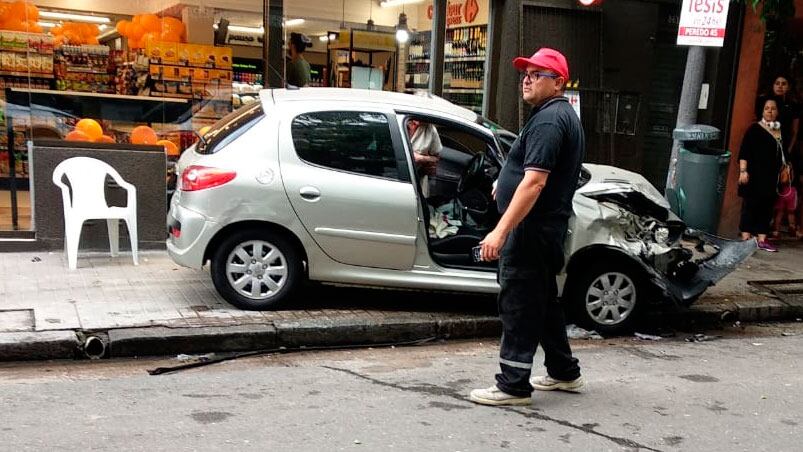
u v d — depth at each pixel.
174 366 5.16
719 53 10.55
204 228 5.90
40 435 3.89
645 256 6.32
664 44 10.94
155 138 8.84
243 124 6.12
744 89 10.69
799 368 5.83
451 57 9.99
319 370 5.25
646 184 6.72
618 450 4.06
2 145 8.13
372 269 6.15
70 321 5.55
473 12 9.97
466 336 6.27
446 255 6.27
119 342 5.29
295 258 6.09
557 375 4.88
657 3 10.69
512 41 9.95
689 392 5.09
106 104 8.66
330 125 6.07
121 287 6.50
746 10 10.52
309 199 5.95
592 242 6.17
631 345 6.33
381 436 4.08
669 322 7.03
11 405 4.31
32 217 7.61
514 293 4.45
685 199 8.10
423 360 5.61
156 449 3.77
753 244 6.86
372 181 6.03
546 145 4.14
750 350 6.35
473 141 7.32
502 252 4.46
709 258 6.98
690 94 7.95
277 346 5.70
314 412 4.40
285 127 6.03
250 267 6.04
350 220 6.00
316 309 6.29
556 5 10.11
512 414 4.50
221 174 5.89
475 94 10.14
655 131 11.11
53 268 6.98
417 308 6.55
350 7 9.46
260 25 9.16
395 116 6.15
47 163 7.45
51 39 8.33
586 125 10.55
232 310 6.05
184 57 8.94
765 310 7.43
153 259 7.50
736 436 4.34
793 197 10.65
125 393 4.59
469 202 6.45
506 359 4.56
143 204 7.74
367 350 5.86
